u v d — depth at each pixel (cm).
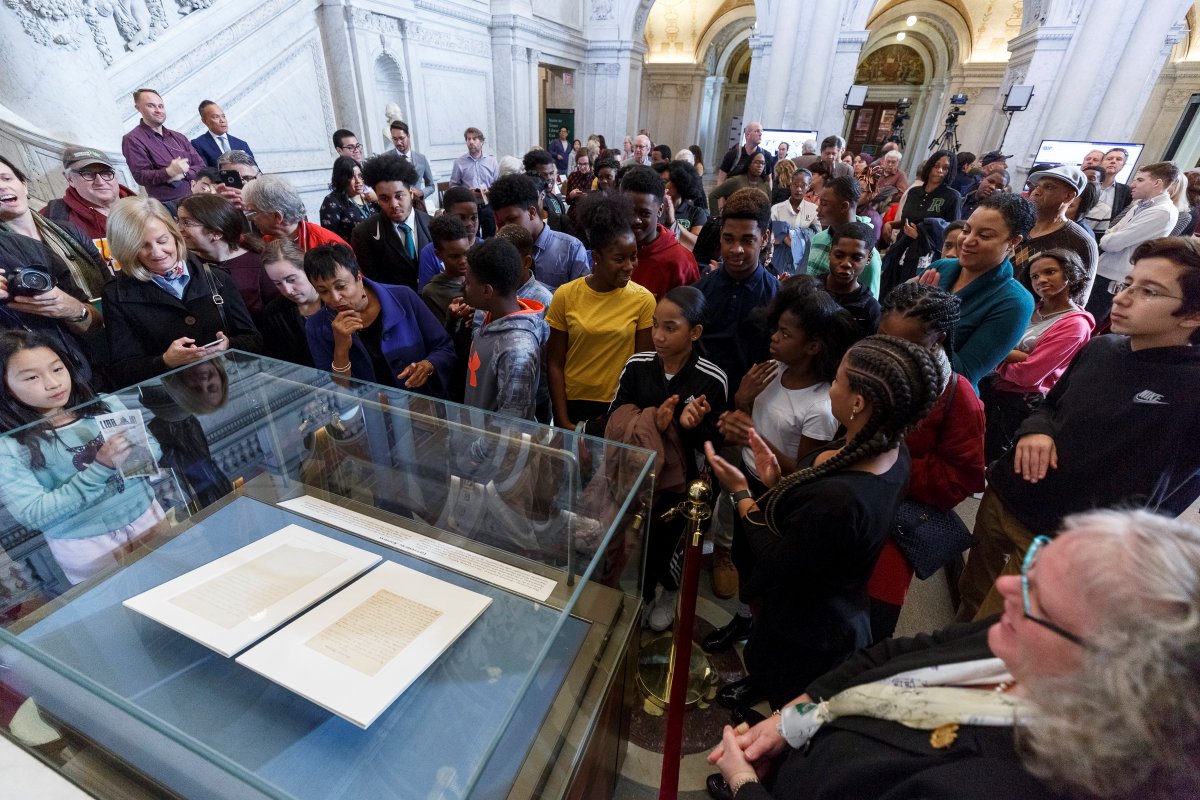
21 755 67
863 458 89
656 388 136
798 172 324
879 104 1569
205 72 400
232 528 101
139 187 333
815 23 670
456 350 193
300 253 158
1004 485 134
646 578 149
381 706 64
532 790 65
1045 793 40
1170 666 32
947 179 366
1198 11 838
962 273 175
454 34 657
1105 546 37
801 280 122
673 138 1468
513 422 111
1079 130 631
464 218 209
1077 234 198
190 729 63
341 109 526
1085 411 113
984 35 1146
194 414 119
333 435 119
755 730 78
